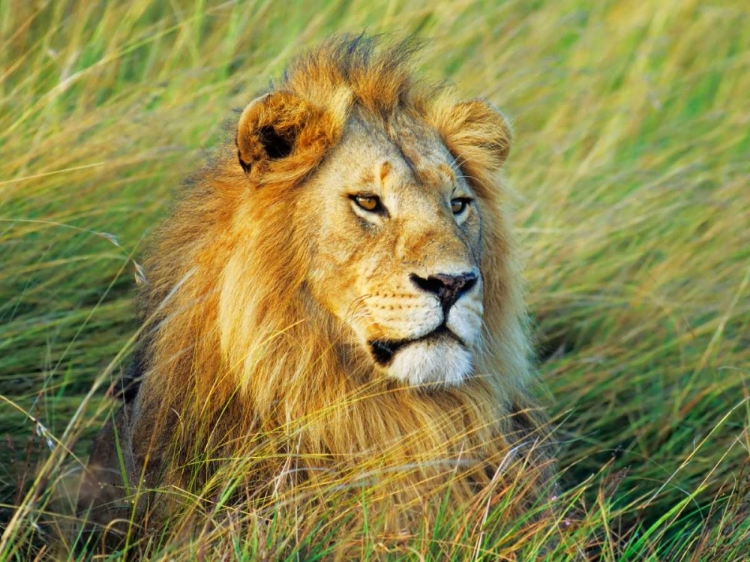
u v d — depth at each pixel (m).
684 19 17.34
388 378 7.29
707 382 10.64
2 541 6.32
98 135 10.78
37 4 12.20
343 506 6.95
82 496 8.06
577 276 11.88
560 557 6.98
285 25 13.86
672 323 11.35
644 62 15.98
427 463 6.84
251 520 6.68
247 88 11.90
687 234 12.55
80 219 10.35
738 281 11.97
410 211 7.04
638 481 9.45
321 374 7.21
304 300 7.21
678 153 14.98
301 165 7.19
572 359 10.88
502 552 6.77
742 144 15.51
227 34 13.51
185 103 11.49
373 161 7.17
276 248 7.18
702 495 9.29
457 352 6.95
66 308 9.80
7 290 9.53
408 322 6.88
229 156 7.70
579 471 9.82
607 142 14.27
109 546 7.62
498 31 15.47
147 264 7.97
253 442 7.20
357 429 7.28
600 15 16.81
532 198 12.45
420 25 14.58
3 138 10.38
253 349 7.12
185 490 7.15
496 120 8.17
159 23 12.44
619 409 10.38
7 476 8.17
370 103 7.49
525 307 8.32
